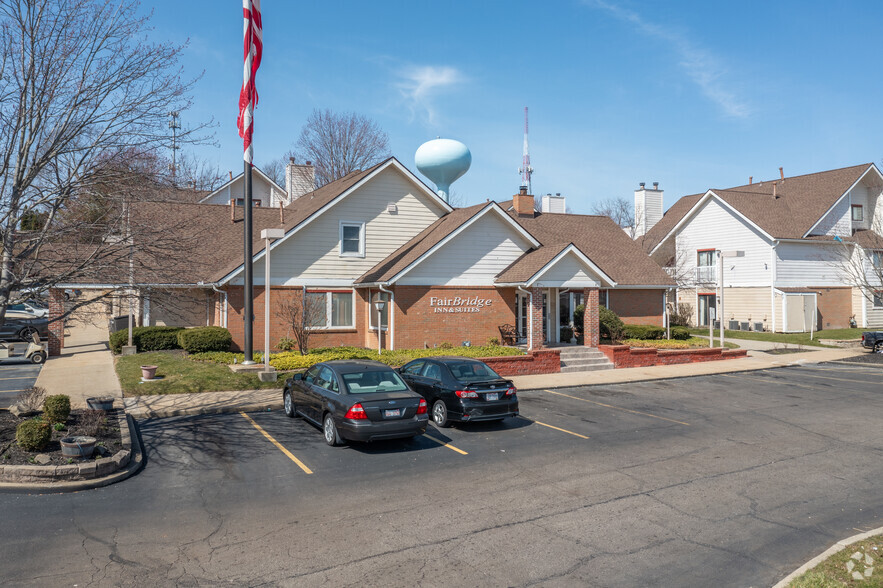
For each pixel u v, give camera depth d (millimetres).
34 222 13094
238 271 22953
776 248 38094
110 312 14695
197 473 10750
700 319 43156
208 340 22391
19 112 12055
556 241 32406
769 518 9047
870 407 17688
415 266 23922
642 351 25500
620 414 16438
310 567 7211
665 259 46344
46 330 30078
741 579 7137
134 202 13375
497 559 7496
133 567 7148
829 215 39781
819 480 10891
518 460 11914
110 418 13742
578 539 8156
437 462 11688
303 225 24562
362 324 25906
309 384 13977
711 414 16547
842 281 40312
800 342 33875
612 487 10336
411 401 12328
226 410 15578
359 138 57406
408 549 7742
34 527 8266
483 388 14148
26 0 11820
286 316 24469
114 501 9312
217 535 8102
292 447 12500
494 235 25484
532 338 23719
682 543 8102
